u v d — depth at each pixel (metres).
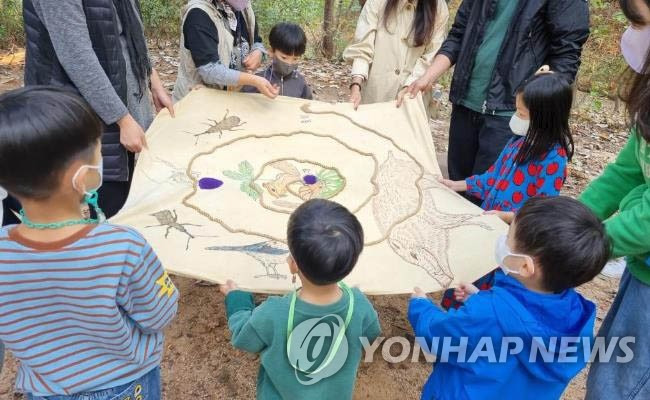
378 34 3.77
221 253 2.28
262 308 1.83
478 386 1.84
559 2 3.05
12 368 2.71
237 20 3.46
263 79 3.24
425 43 3.74
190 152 2.93
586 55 9.02
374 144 3.17
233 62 3.47
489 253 2.39
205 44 3.12
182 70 3.51
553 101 2.44
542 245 1.64
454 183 2.97
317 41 8.54
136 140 2.64
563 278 1.66
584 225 1.65
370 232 2.51
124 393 1.65
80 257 1.39
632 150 2.20
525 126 2.63
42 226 1.39
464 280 2.27
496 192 2.81
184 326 3.09
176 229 2.39
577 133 6.80
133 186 2.63
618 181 2.28
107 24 2.53
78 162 1.37
